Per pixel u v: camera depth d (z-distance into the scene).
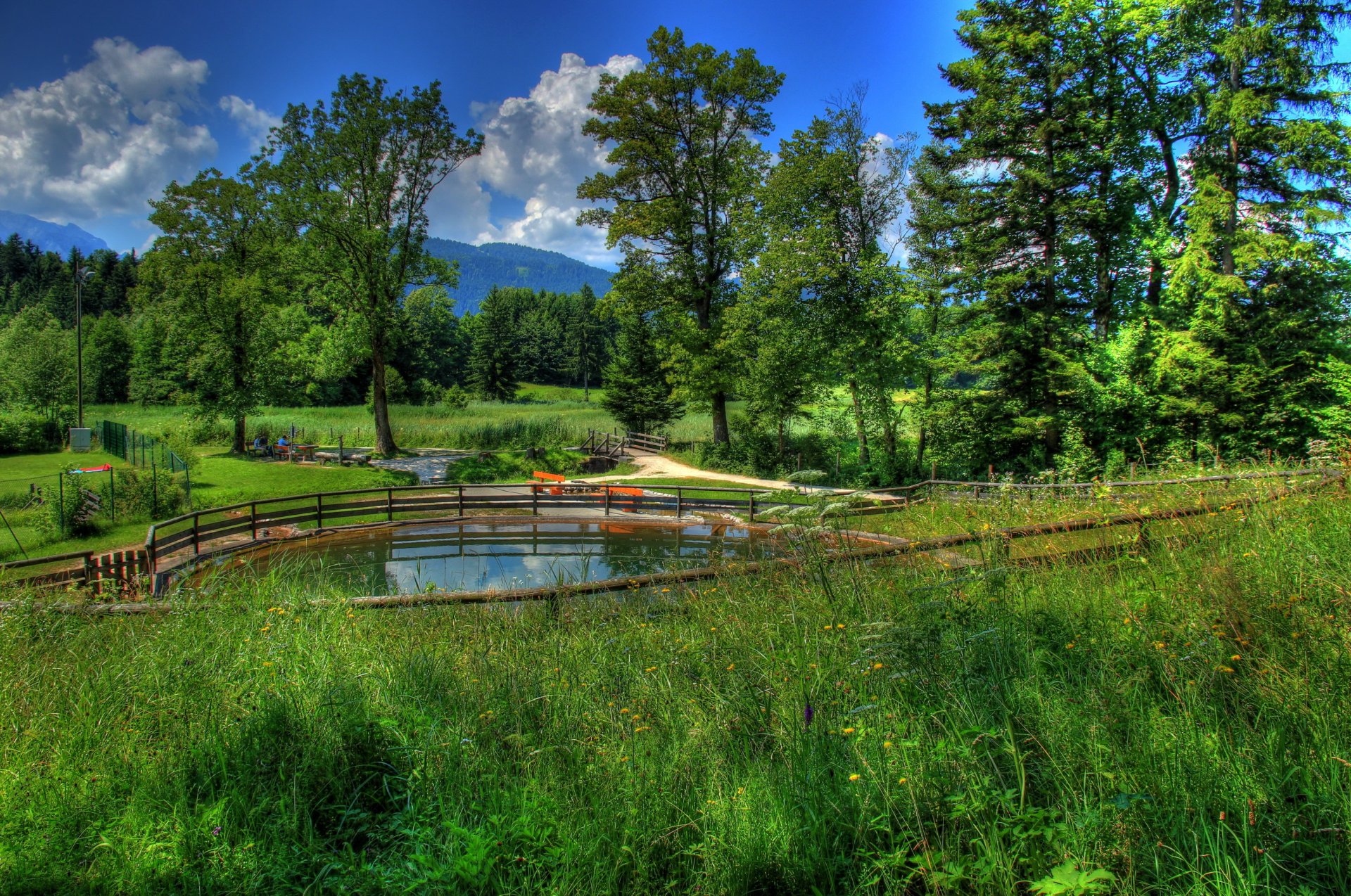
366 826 2.76
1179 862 2.06
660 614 6.52
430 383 83.94
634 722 3.56
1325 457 8.64
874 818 2.37
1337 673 2.88
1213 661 3.06
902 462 26.72
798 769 2.72
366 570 13.62
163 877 2.47
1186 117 20.39
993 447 22.36
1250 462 11.05
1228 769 2.37
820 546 6.31
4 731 3.56
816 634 4.41
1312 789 2.26
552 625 6.17
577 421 46.44
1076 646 3.64
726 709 3.48
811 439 31.78
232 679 4.08
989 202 21.14
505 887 2.29
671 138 30.11
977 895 2.07
